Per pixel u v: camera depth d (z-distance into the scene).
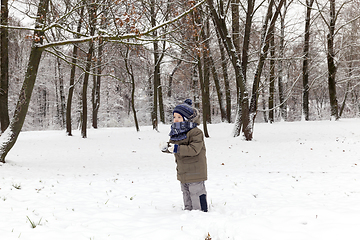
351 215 2.94
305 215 3.13
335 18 23.09
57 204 4.52
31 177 7.07
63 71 31.88
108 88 41.47
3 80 13.38
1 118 13.35
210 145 15.66
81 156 12.60
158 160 11.68
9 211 3.98
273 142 15.78
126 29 8.09
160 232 2.93
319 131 18.84
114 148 15.55
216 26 19.11
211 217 3.35
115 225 3.38
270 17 17.20
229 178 7.40
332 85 23.84
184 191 4.12
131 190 5.95
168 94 36.59
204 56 18.58
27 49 23.97
